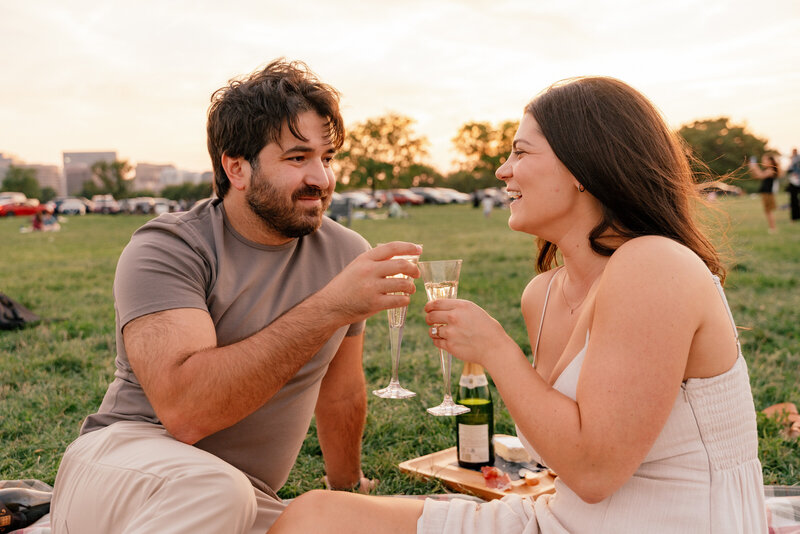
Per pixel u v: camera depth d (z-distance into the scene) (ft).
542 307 6.17
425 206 168.14
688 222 5.13
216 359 5.41
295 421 6.89
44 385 13.78
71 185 451.12
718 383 4.62
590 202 5.23
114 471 5.35
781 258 32.42
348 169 191.31
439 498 8.02
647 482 4.60
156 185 475.31
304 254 6.99
